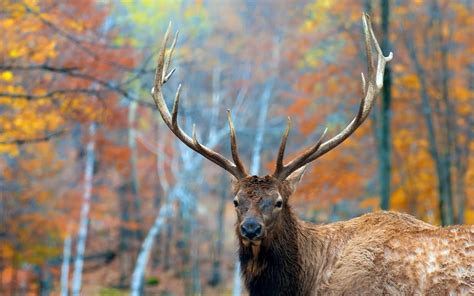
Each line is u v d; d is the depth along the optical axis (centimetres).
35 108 1528
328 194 2273
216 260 3225
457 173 2134
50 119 1552
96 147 2616
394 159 2327
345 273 782
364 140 2428
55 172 2506
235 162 839
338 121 2445
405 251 758
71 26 1528
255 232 772
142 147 3225
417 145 2273
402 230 785
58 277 3141
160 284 3216
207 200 3734
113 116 1608
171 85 3275
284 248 811
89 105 1523
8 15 1405
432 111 2259
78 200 2603
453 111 2177
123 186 3150
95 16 1639
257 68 3469
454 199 2323
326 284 798
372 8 1864
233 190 831
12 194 2447
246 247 811
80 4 1583
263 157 3516
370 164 2378
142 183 3275
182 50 2488
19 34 1462
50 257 2644
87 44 1553
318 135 2825
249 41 3622
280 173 835
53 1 1509
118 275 3250
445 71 2086
